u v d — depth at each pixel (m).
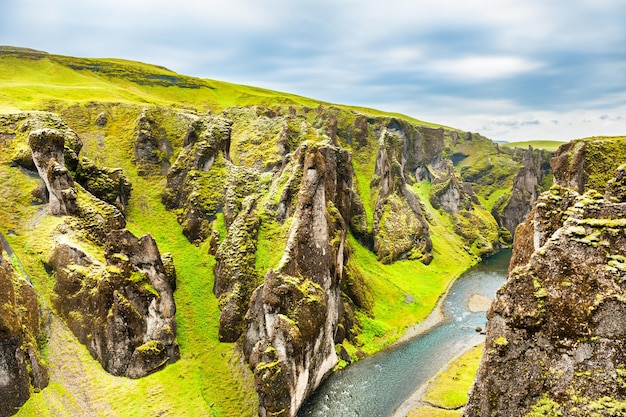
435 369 75.25
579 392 30.88
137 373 55.31
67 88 121.94
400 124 194.50
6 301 47.56
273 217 75.31
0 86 108.00
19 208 64.38
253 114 123.75
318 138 106.06
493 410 34.28
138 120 96.19
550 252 33.75
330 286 71.81
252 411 56.78
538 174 199.88
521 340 33.78
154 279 61.09
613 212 33.84
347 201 98.69
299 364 59.50
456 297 116.81
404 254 134.25
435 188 190.62
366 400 64.94
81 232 63.12
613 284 30.83
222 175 87.31
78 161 73.94
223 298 68.31
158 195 89.19
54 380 51.28
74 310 56.50
